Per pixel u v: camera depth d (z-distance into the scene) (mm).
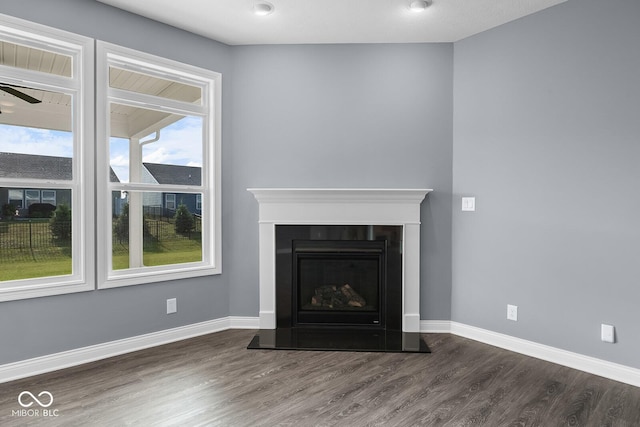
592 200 2867
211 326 3740
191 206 3693
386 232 3686
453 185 3736
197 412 2260
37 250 2883
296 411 2279
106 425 2117
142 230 3412
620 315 2742
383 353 3215
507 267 3365
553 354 3070
